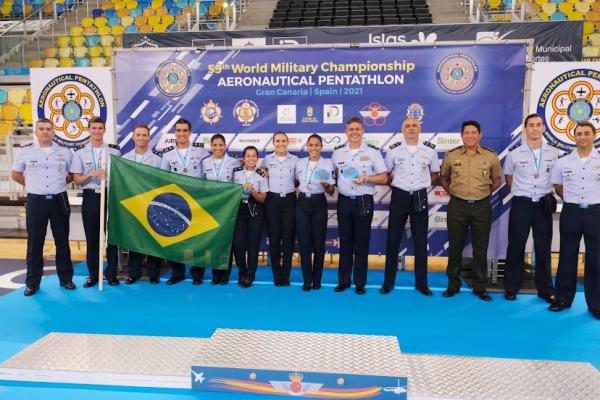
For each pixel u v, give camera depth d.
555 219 5.51
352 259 4.98
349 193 4.77
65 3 13.48
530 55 4.97
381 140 5.26
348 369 2.93
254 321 4.09
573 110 5.95
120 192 4.99
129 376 3.03
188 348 3.38
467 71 5.07
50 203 4.73
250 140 5.41
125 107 5.52
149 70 5.45
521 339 3.74
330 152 5.32
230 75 5.36
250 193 4.95
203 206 4.96
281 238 5.11
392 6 11.70
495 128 5.10
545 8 11.54
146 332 3.85
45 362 3.14
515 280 4.67
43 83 6.02
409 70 5.14
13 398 2.90
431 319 4.16
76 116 6.02
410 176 4.72
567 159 4.31
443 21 10.52
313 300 4.64
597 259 4.19
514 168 4.63
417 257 4.86
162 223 5.00
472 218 4.67
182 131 5.06
